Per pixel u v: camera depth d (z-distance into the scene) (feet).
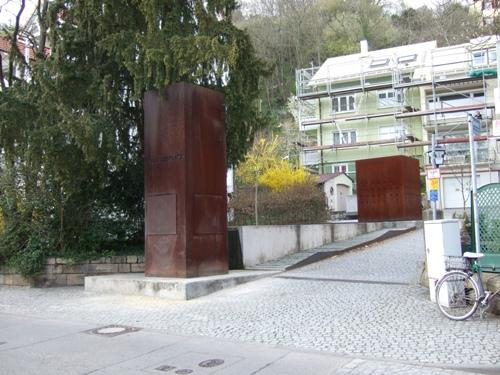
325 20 201.16
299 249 57.47
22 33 58.18
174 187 40.29
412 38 168.55
